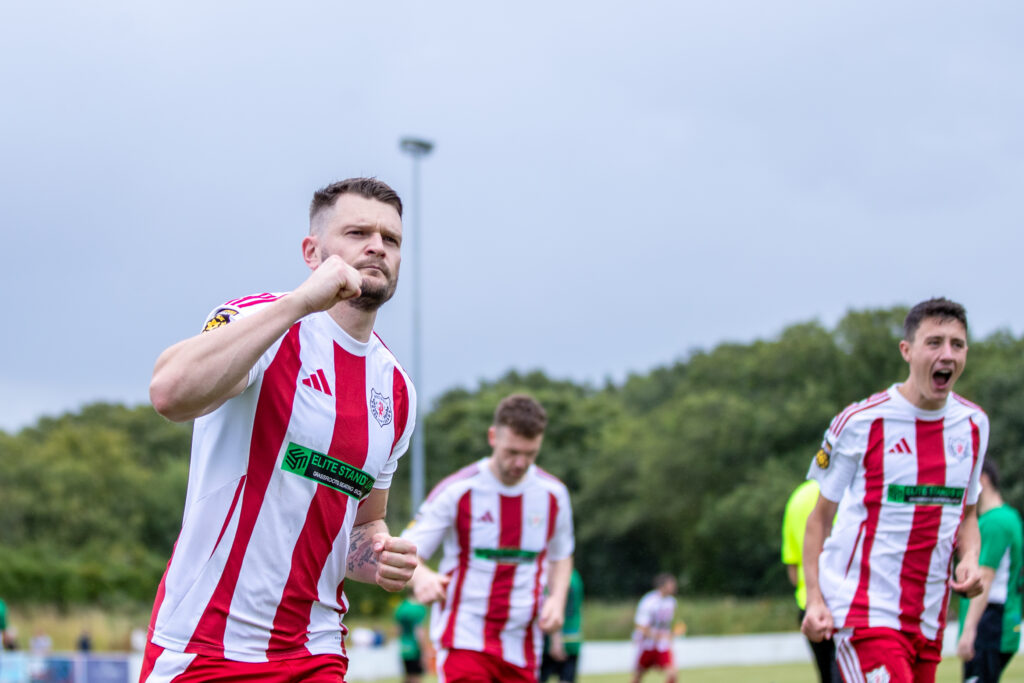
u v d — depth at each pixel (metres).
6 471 81.94
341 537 5.03
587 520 80.94
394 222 4.93
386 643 41.78
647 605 22.30
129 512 85.88
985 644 10.20
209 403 4.30
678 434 75.12
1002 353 54.94
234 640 4.77
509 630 9.77
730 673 26.84
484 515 9.69
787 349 74.50
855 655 7.52
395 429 5.29
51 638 45.97
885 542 7.51
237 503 4.75
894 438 7.52
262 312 4.29
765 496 67.62
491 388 105.81
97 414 111.38
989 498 9.98
